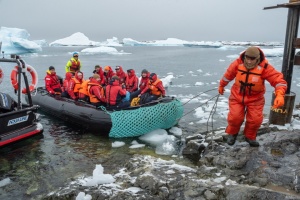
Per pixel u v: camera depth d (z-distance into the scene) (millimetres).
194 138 5457
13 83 6410
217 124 6926
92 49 54438
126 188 3611
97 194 3477
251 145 4270
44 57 37000
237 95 3920
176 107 6516
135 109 6191
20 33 46156
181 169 3971
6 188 4094
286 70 5160
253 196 3070
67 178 4340
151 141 5949
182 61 31609
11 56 5582
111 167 4656
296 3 4738
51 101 7785
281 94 3404
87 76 17828
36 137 6242
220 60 32594
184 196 3279
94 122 6250
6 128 5312
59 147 5660
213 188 3295
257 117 3873
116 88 6316
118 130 6055
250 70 3637
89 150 5480
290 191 3225
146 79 7355
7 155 5262
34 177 4410
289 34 5055
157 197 3338
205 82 15211
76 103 6977
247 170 3732
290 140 4395
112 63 28562
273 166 3711
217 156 4145
